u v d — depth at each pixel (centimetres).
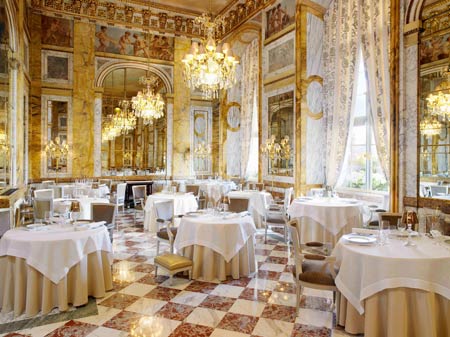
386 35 725
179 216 630
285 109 980
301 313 413
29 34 1091
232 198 689
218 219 541
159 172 1338
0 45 701
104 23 1219
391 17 627
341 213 656
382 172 768
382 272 320
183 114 1348
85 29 1195
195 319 396
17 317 397
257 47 1179
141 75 1322
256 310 421
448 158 548
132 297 456
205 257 520
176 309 422
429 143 578
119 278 528
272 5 1030
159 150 1338
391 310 317
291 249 701
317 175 905
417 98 593
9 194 648
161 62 1312
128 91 1309
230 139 1322
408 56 607
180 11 1266
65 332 365
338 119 859
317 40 902
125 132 1298
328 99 894
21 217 775
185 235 534
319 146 906
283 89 988
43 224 488
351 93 823
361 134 824
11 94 820
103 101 1273
